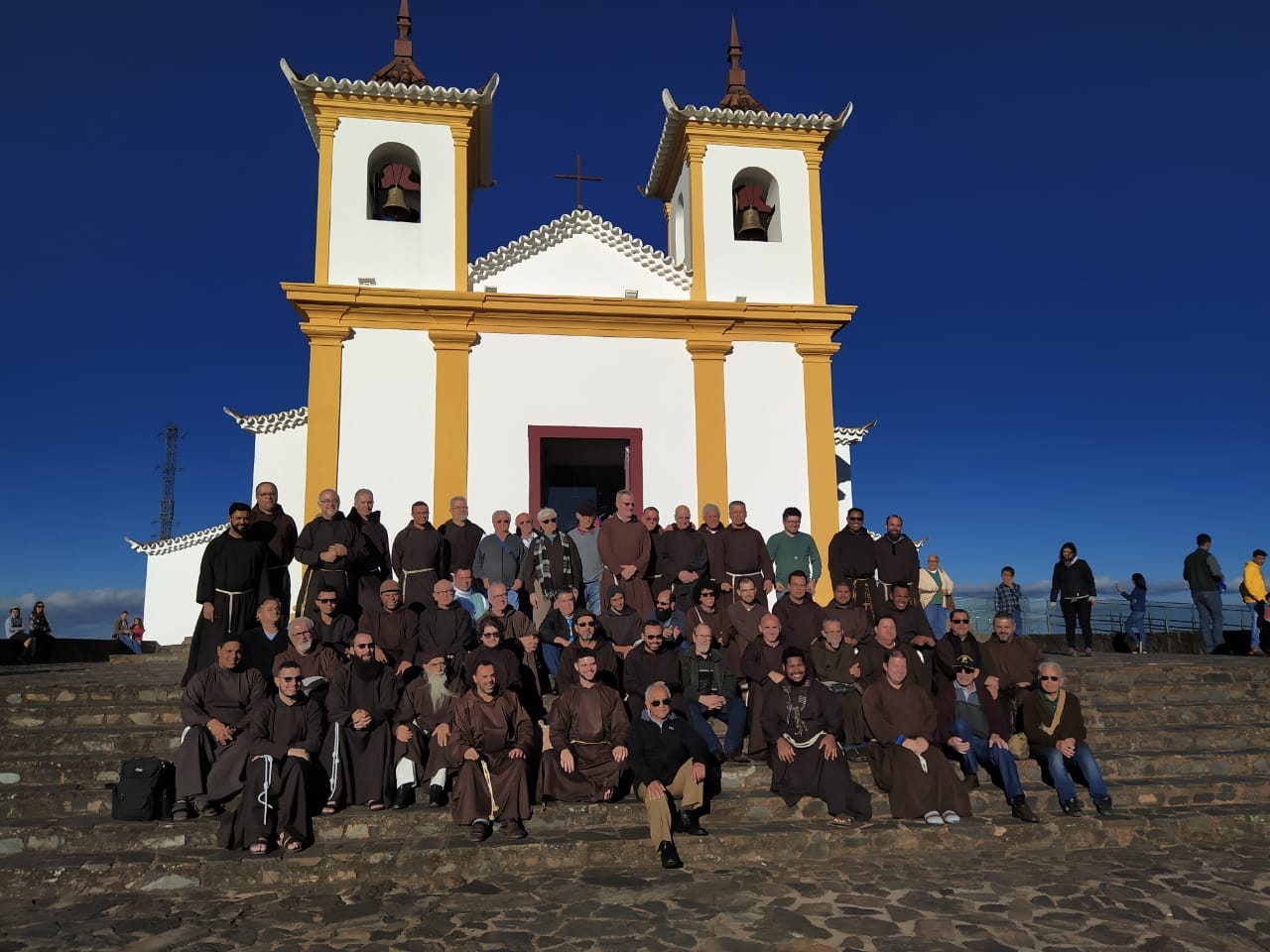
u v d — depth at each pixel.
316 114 12.62
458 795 6.48
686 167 13.96
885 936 4.93
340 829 6.43
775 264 13.20
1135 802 7.29
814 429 12.57
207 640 7.87
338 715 6.83
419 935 4.99
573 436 12.05
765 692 7.46
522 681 7.97
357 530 9.05
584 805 6.79
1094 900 5.50
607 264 12.84
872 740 7.40
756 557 9.57
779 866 6.22
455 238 12.39
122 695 8.23
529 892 5.67
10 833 6.16
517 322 12.16
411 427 11.72
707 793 7.17
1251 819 6.98
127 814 6.37
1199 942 4.86
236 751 6.59
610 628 8.52
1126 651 15.15
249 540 8.16
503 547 9.48
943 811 6.85
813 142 13.60
